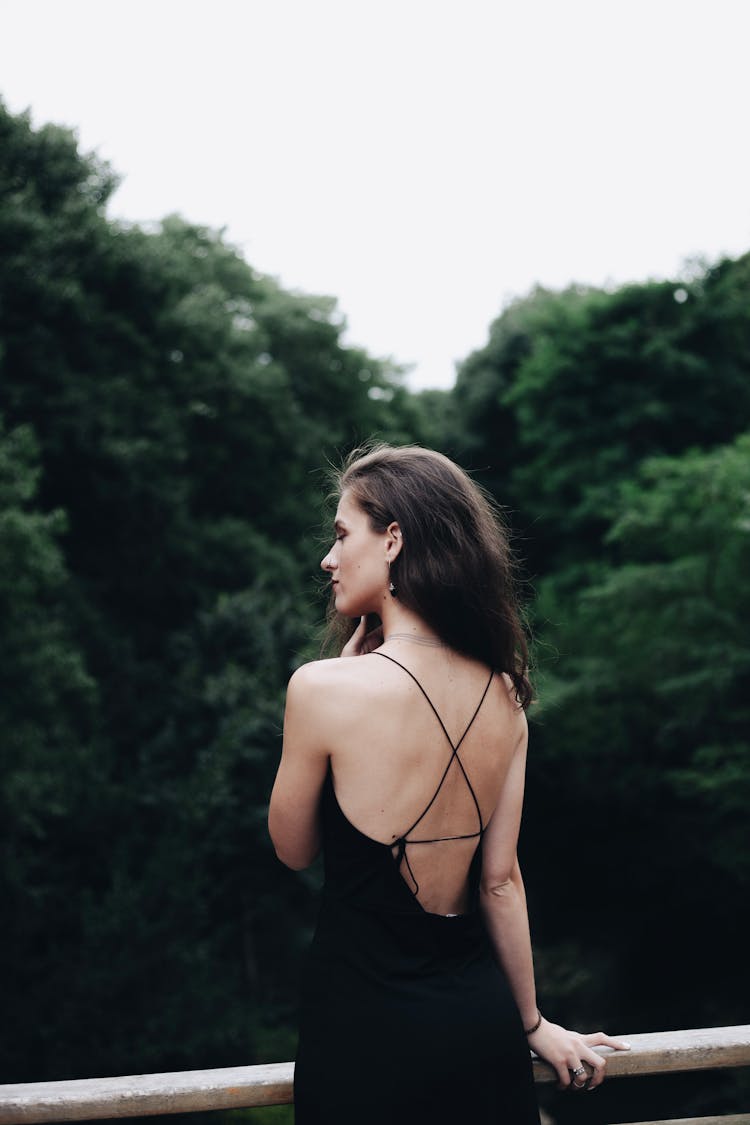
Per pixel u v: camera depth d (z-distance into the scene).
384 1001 1.32
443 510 1.44
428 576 1.40
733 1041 1.69
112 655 16.48
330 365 26.16
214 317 20.22
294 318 25.91
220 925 15.23
